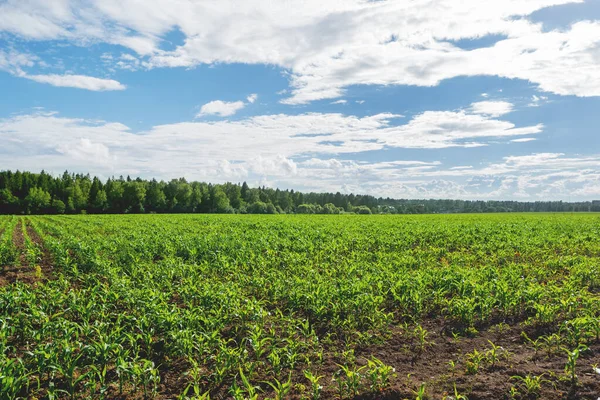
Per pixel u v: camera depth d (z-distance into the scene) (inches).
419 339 305.6
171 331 272.4
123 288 370.9
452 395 219.3
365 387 229.0
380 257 606.5
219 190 4308.6
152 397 223.6
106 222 1617.9
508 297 351.3
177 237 841.5
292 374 250.2
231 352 248.1
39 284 405.1
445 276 419.8
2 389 200.5
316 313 336.5
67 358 230.1
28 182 3988.7
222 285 386.9
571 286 400.2
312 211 4618.6
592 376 234.8
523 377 237.3
